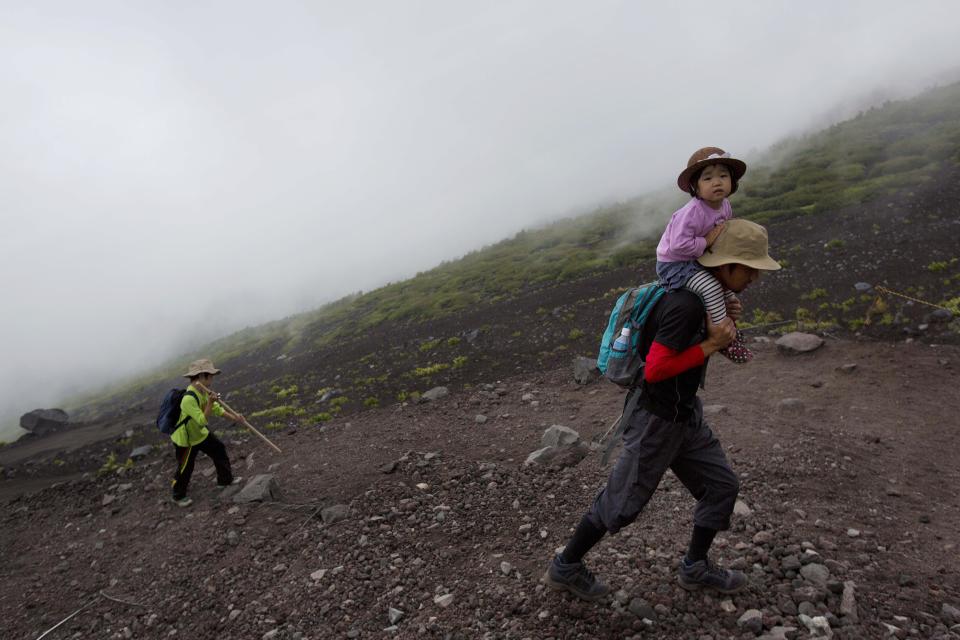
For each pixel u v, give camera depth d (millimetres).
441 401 13422
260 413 20125
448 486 7316
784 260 20703
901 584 4066
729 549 4645
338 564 5766
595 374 12602
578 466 7379
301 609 5070
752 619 3629
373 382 21484
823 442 7137
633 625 3758
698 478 3701
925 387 9000
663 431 3406
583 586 4012
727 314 3361
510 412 11305
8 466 25375
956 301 12477
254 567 6223
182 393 9289
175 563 6973
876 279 15922
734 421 8328
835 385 9578
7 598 7320
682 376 3305
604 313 22250
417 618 4438
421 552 5656
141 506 10008
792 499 5645
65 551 8555
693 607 3861
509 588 4508
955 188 25406
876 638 3482
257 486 8367
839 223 25875
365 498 7297
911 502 5602
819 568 4113
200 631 5262
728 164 3135
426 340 29391
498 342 22641
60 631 6117
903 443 7184
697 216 3186
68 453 24922
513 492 6738
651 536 4996
